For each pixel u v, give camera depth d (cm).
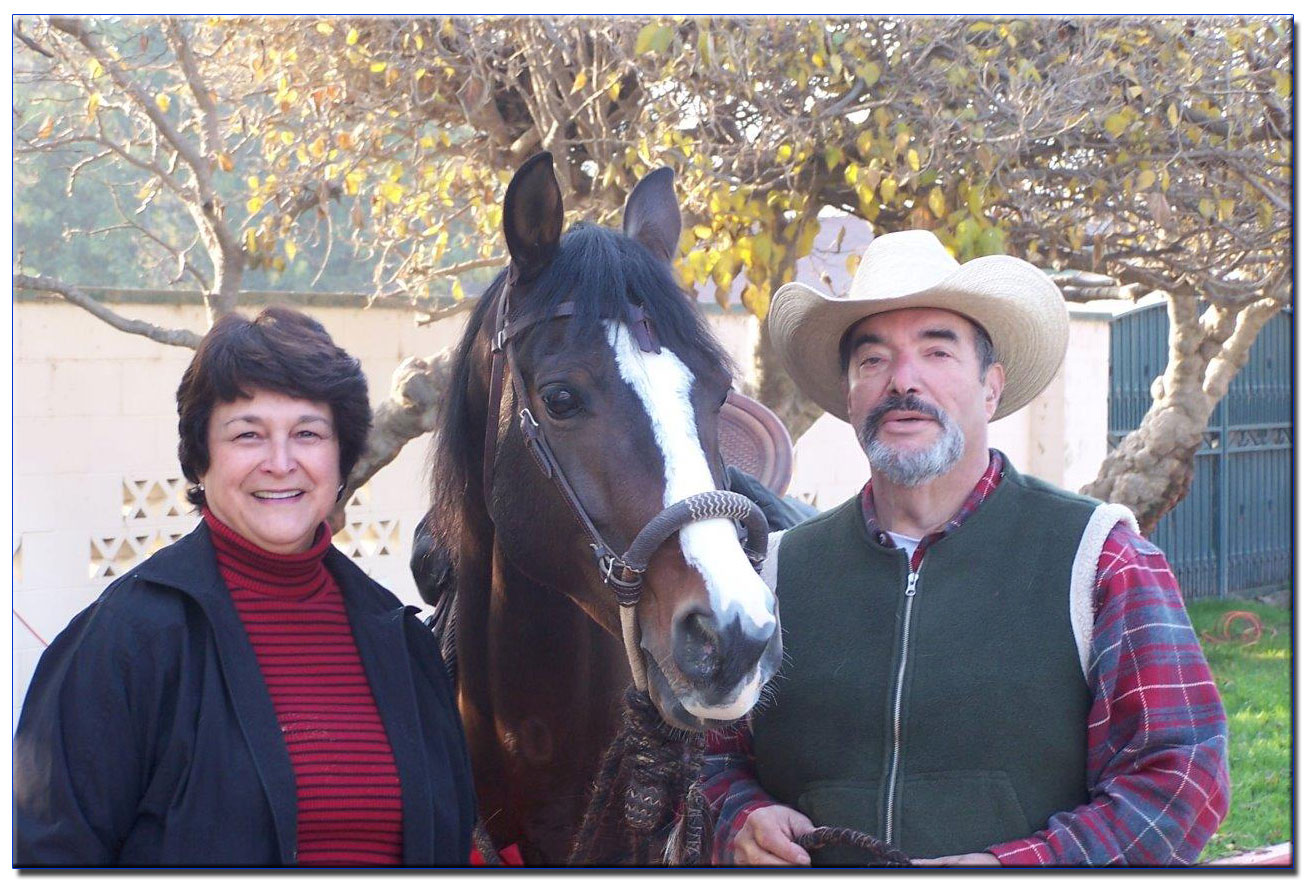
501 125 436
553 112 399
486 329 198
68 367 542
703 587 156
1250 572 855
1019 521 179
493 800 210
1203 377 576
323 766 159
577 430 171
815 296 195
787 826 175
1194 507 818
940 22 366
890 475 180
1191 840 159
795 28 362
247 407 165
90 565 552
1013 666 170
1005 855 160
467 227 549
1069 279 499
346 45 418
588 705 201
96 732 149
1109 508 176
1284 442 873
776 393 474
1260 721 555
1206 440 820
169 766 151
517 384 182
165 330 463
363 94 439
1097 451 777
